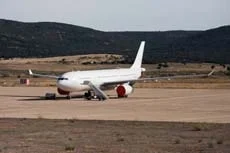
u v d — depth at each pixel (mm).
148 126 53188
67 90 99312
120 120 60125
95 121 58312
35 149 37125
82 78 99688
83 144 39688
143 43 124875
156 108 80125
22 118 62312
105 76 106125
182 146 38688
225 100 98812
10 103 90438
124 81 108812
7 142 40969
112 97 107375
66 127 52188
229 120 61406
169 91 132750
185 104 88500
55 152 35750
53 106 83812
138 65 122625
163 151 36250
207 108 80250
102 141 41531
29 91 129375
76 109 78062
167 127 52250
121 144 39781
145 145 39219
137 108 80000
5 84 168750
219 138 43531
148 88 148875
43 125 54062
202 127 51781
